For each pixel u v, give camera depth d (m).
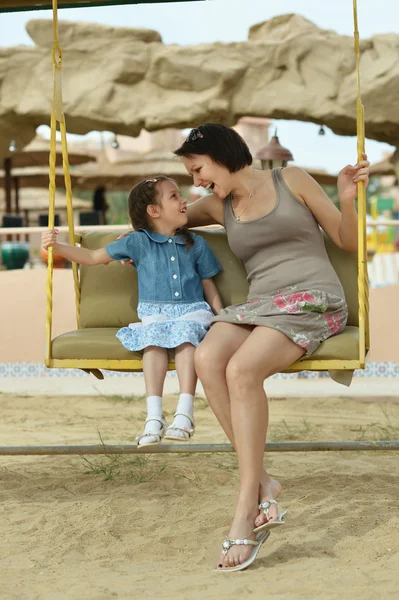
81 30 11.05
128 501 3.52
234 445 2.99
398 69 10.20
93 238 3.98
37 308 8.20
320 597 2.35
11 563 2.75
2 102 11.16
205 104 10.74
